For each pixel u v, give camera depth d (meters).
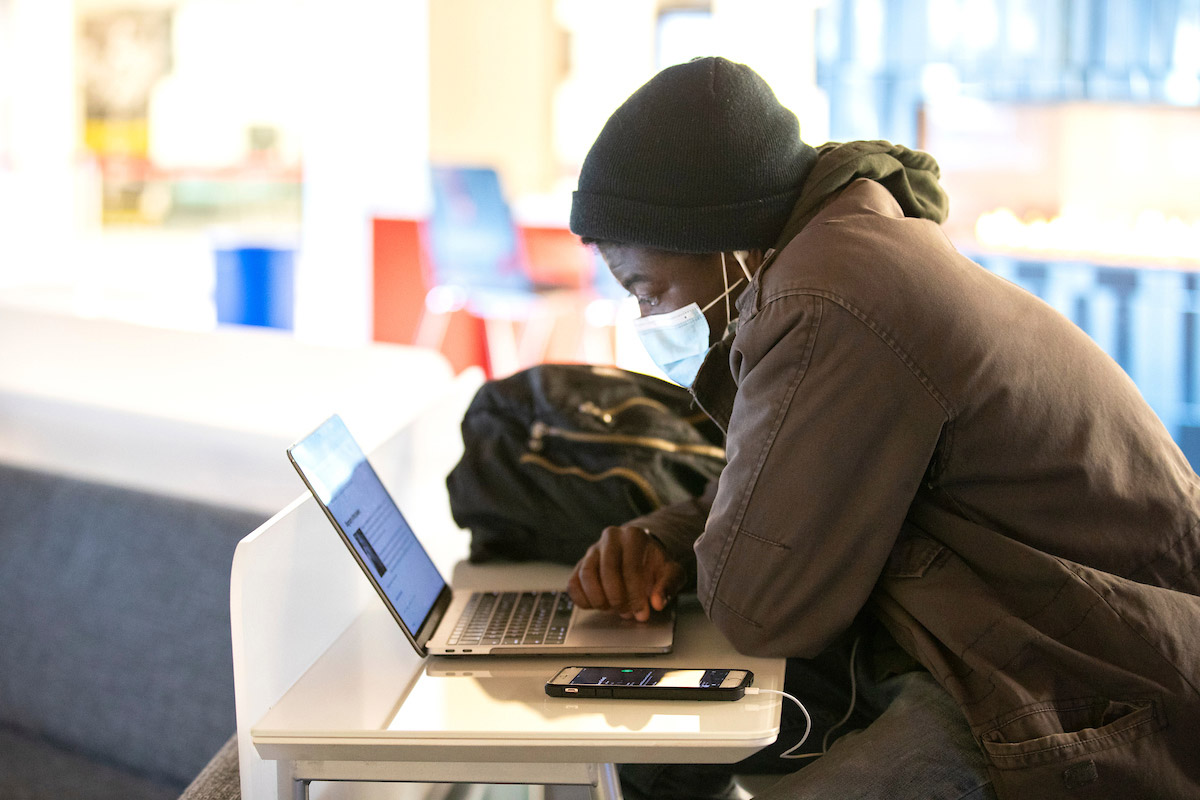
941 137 3.89
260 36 5.34
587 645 1.18
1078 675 1.09
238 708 1.08
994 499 1.15
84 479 1.96
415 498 1.61
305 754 1.04
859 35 4.00
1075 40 3.67
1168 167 3.61
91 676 1.85
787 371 1.12
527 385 1.66
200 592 1.79
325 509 1.14
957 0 3.82
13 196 5.98
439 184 4.22
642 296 1.28
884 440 1.12
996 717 1.08
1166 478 1.18
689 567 1.36
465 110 5.14
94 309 2.74
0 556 1.95
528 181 5.11
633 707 1.06
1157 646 1.09
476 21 5.05
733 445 1.18
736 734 0.99
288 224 5.40
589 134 4.97
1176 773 1.07
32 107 5.95
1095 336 3.59
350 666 1.19
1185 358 3.48
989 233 3.76
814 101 4.11
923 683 1.20
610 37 4.84
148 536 1.85
